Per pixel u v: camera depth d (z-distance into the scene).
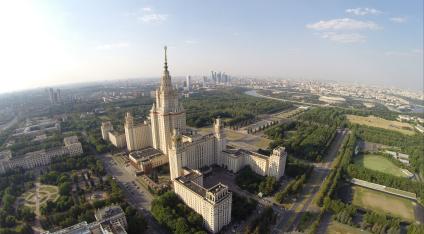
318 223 199.38
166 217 191.88
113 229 164.38
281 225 198.88
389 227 192.88
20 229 187.00
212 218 185.38
